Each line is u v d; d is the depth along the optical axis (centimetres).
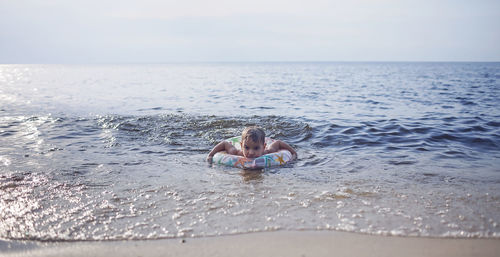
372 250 256
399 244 265
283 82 2958
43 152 579
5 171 467
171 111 1110
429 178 436
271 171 481
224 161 521
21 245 268
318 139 697
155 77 4075
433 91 1784
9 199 365
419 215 319
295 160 544
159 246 265
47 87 2283
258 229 293
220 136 727
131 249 261
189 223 306
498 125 788
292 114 1018
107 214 327
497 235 278
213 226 300
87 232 289
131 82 2948
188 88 2227
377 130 758
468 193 378
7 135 716
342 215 320
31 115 991
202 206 346
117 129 783
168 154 583
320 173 467
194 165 516
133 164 514
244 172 477
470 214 321
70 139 684
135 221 311
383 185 410
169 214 327
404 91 1820
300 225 300
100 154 573
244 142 527
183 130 782
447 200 357
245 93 1812
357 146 636
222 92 1894
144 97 1608
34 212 331
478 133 713
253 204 351
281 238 276
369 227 295
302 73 5772
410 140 671
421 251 254
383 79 3381
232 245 266
